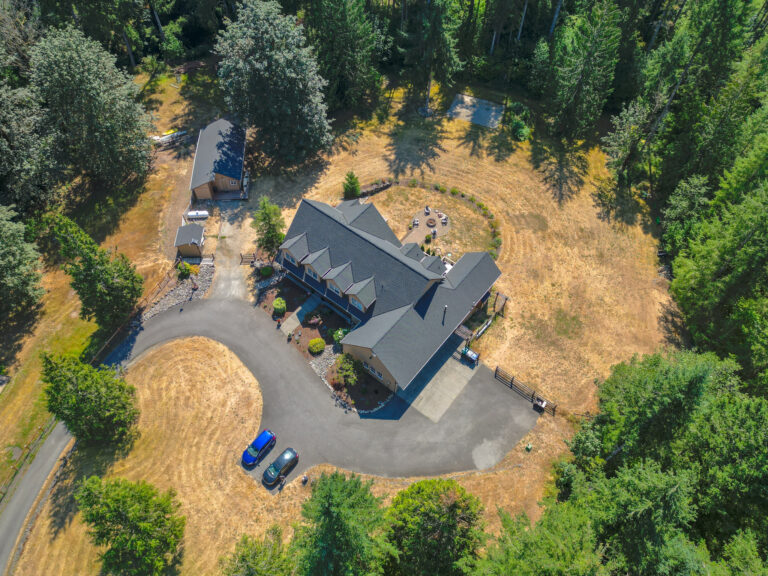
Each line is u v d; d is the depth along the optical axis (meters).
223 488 41.19
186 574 37.09
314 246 52.12
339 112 76.69
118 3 69.94
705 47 62.81
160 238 58.53
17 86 66.94
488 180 67.50
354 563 31.59
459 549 33.66
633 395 37.75
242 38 60.81
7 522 39.78
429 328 47.00
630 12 70.00
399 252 52.09
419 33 69.69
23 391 46.75
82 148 58.50
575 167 70.00
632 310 55.09
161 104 74.12
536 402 46.38
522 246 60.25
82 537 38.88
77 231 45.03
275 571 31.91
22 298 51.12
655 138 70.81
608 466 40.66
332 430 44.59
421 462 42.97
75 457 42.84
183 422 44.78
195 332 50.91
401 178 67.25
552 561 27.22
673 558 29.72
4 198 56.94
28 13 72.50
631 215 64.75
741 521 34.59
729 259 47.97
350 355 47.69
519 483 42.00
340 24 67.88
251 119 63.94
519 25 82.25
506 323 53.12
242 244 58.44
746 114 59.50
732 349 48.31
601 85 69.81
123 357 48.91
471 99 79.25
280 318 52.16
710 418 36.38
